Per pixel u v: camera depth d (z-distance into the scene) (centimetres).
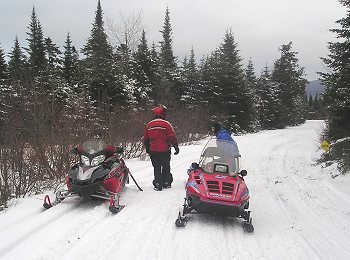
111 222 650
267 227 681
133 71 3325
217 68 3744
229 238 614
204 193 653
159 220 680
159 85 3372
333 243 609
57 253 515
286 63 6488
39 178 900
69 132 1031
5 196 750
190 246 566
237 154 743
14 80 990
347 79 1538
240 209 651
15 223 626
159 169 920
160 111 934
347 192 915
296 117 6419
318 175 1162
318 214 766
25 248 525
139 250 539
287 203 849
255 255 547
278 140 2722
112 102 2480
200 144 2306
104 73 2489
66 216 673
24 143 881
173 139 914
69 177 739
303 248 583
